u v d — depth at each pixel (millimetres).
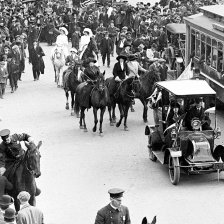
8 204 19578
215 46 34438
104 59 48875
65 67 46438
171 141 26641
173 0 64125
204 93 26391
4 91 41281
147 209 23969
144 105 34219
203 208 23953
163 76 37281
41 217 19562
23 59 47219
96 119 32656
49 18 59438
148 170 27672
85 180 26781
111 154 29750
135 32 56125
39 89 43125
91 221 23062
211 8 38188
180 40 43000
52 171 27781
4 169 21797
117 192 18312
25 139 22422
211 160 25797
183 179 26625
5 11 61875
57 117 36188
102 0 65562
